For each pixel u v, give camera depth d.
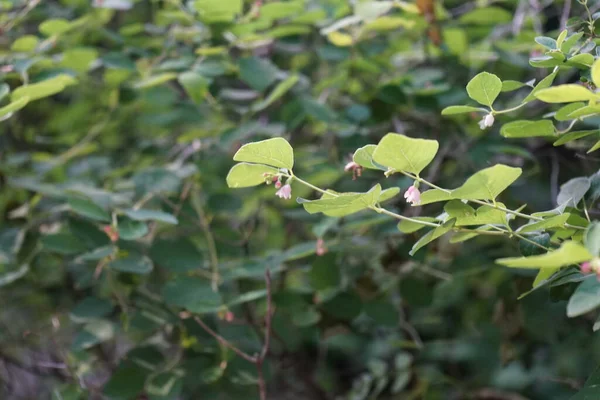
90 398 1.02
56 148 1.22
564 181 1.06
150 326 0.92
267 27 1.00
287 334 1.08
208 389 0.96
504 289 1.03
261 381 0.89
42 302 1.11
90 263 1.00
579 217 0.72
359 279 0.98
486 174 0.67
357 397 1.18
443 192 0.68
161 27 1.11
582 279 0.70
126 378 0.92
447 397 1.23
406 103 0.97
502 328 1.09
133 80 1.08
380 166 0.70
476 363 1.26
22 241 0.99
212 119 1.13
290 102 1.01
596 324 0.70
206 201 0.99
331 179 1.02
